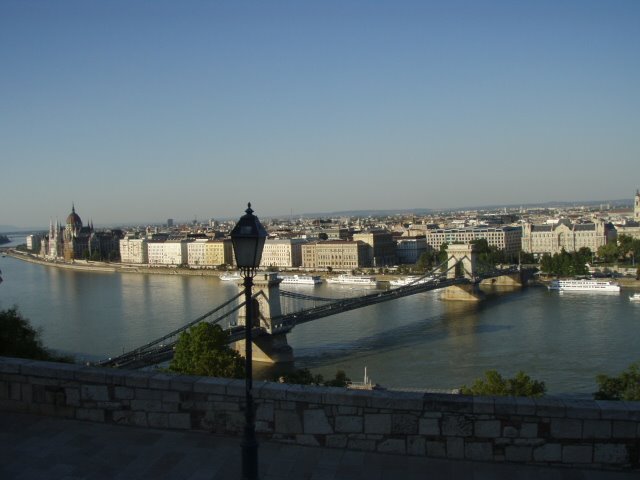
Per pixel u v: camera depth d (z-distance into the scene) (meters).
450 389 130.38
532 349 170.75
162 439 32.88
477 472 29.20
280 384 33.12
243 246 28.16
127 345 190.25
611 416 29.05
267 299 186.62
